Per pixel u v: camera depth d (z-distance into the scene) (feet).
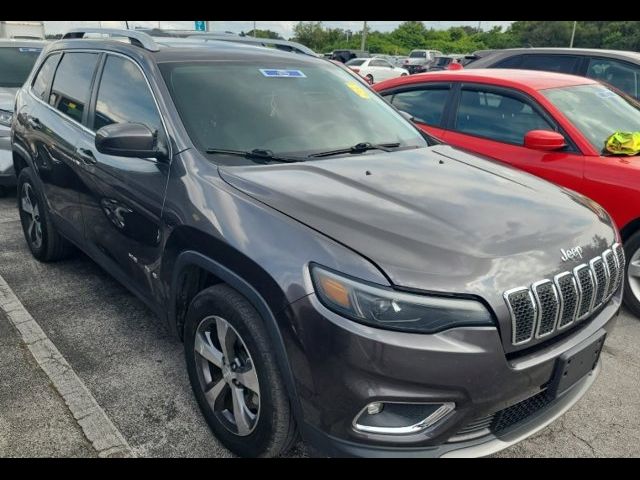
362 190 8.17
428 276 6.44
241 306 7.39
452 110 16.84
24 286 13.57
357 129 10.88
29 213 14.99
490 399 6.56
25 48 26.40
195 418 9.07
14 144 14.89
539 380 6.97
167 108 9.43
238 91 10.25
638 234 12.76
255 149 9.28
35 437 8.51
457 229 7.23
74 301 12.87
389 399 6.32
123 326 11.82
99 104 11.32
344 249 6.68
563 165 13.85
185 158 8.82
